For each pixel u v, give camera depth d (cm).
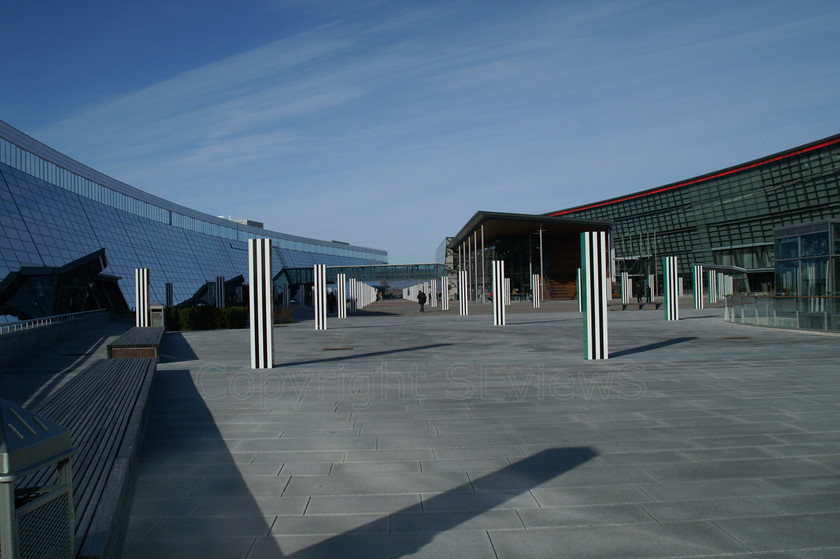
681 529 405
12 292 2367
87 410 620
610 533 400
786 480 502
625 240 9875
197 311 2620
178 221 6750
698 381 977
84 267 2675
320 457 580
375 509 448
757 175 7462
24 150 3588
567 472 527
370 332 2225
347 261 12862
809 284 2077
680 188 8575
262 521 428
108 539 312
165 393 924
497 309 2558
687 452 584
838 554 365
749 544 380
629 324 2411
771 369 1098
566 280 6444
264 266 1196
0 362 1265
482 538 394
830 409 766
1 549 221
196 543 393
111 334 2302
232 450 607
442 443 623
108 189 5019
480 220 5197
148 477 527
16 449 225
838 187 6625
